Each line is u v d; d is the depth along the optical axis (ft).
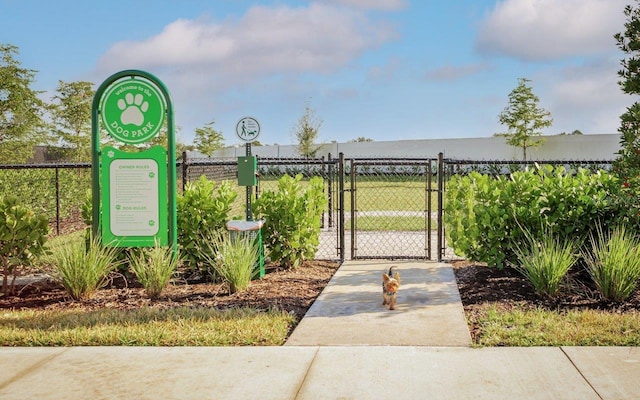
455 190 32.65
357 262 31.94
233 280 24.47
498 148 150.51
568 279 23.71
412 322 19.31
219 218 27.96
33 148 111.96
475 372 14.51
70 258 24.00
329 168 47.47
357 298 22.94
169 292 24.90
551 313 20.02
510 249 26.91
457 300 22.36
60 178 53.01
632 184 23.94
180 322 19.47
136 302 23.11
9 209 24.76
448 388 13.53
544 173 27.89
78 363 15.64
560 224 26.14
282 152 150.41
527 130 137.69
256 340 17.56
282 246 29.50
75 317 20.47
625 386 13.50
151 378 14.46
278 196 29.63
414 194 84.07
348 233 46.52
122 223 26.61
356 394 13.26
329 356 15.89
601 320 18.69
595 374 14.25
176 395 13.37
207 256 27.22
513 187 26.96
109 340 17.56
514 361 15.26
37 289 25.85
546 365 14.92
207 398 13.16
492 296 23.06
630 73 24.30
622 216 25.41
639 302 21.26
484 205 27.37
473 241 27.81
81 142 101.55
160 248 25.68
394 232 46.21
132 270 25.79
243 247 25.32
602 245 23.34
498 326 18.42
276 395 13.28
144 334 17.98
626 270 21.34
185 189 29.89
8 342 17.57
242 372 14.78
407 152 154.20
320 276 28.17
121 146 82.89
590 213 25.81
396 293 21.91
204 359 15.81
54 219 51.80
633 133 23.73
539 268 22.54
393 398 13.03
